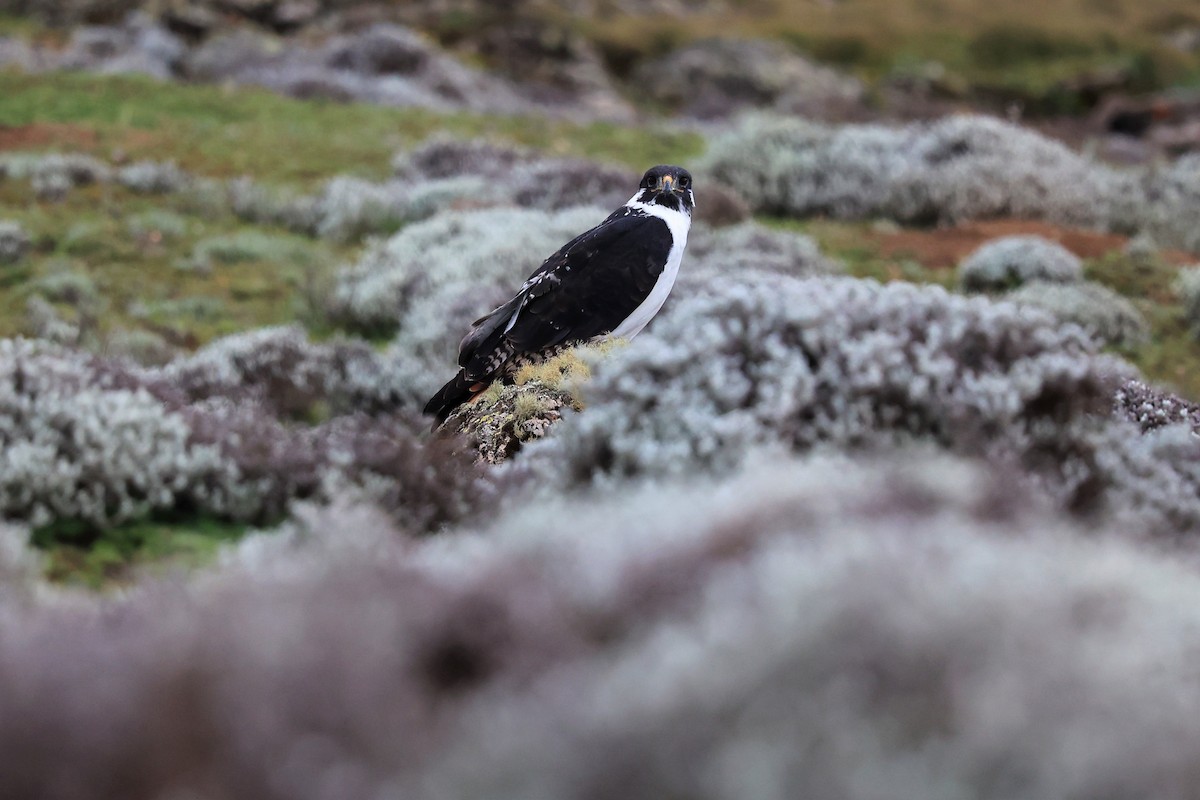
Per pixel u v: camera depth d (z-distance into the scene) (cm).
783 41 9306
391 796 477
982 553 589
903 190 3950
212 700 521
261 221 3775
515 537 763
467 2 8688
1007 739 456
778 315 1033
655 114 7562
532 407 1304
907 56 9325
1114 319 2973
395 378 2352
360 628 577
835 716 462
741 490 737
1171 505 960
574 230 3259
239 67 6612
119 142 4434
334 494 1044
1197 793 455
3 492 1000
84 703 521
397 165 4409
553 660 570
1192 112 8169
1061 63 9412
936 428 972
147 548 1005
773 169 4141
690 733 466
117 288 3081
